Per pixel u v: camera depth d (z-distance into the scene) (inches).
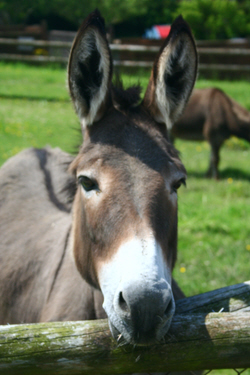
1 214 132.5
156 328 56.5
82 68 80.4
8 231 126.7
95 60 80.4
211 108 364.2
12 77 600.4
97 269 71.4
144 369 57.6
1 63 678.5
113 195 68.2
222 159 399.5
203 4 1273.4
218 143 358.6
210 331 56.1
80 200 83.7
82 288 94.1
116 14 1293.1
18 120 404.8
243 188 304.3
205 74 693.9
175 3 1541.6
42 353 54.1
